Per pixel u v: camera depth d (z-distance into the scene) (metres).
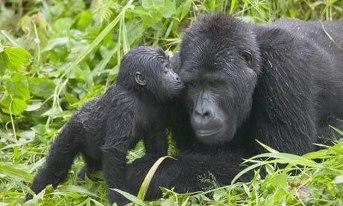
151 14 16.52
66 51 17.30
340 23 15.86
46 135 15.27
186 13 16.73
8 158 14.76
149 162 13.16
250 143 13.73
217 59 12.66
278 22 15.25
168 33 16.78
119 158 12.48
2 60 14.69
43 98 16.28
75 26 18.30
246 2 16.98
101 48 16.94
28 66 16.95
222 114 12.80
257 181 12.54
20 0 19.22
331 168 12.21
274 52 13.41
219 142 13.01
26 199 13.09
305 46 14.07
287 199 11.98
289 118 13.25
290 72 13.37
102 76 16.64
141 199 12.45
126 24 16.86
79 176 13.76
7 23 18.81
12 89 15.31
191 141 13.93
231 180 13.06
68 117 15.59
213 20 12.94
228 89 12.75
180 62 13.16
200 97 12.76
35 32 17.50
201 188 12.91
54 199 12.98
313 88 13.73
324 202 12.04
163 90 12.70
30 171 13.98
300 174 12.68
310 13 17.41
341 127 14.25
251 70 12.92
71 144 13.06
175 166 13.06
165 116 13.27
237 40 12.87
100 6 17.41
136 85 12.66
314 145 13.64
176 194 12.48
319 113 14.11
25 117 15.99
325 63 14.30
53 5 19.33
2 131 15.66
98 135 12.75
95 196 13.05
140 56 12.70
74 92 16.52
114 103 12.62
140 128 12.85
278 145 13.27
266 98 13.31
